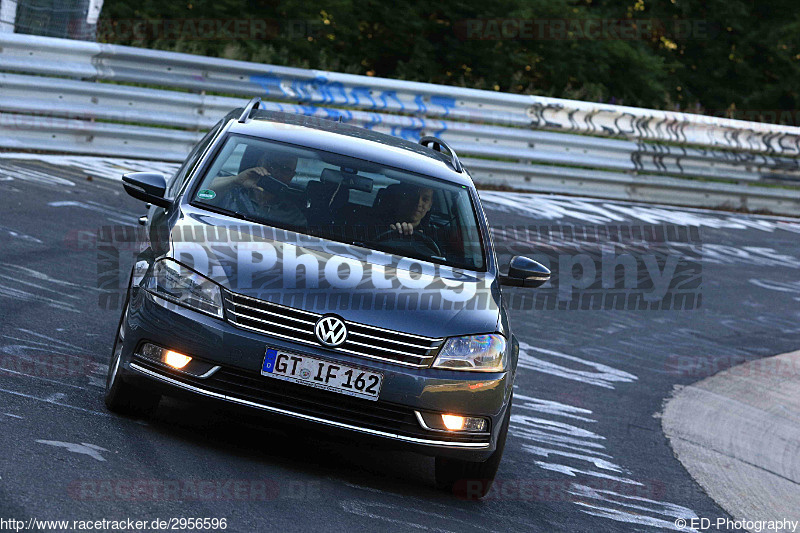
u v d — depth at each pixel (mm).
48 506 10430
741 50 71375
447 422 13969
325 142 17578
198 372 13422
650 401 24047
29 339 17672
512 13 60344
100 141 37688
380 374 13586
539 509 15242
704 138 51875
